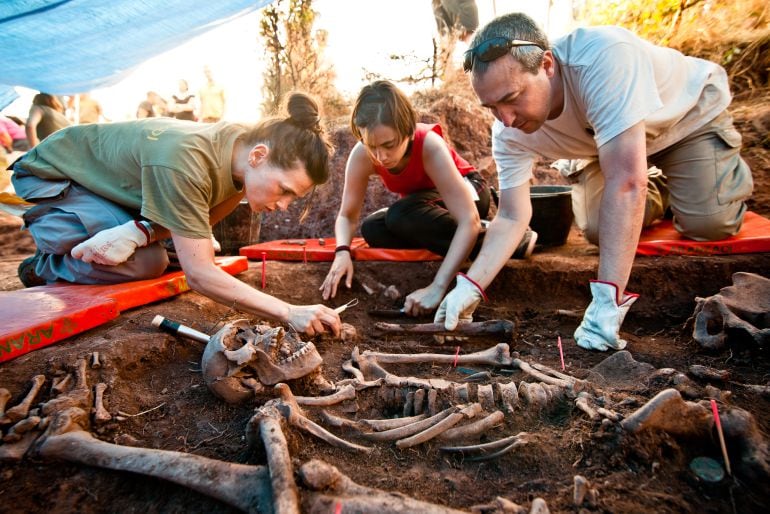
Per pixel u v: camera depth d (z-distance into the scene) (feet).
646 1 18.08
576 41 6.71
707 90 8.57
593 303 6.70
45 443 4.38
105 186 7.31
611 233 6.23
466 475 4.39
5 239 16.12
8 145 20.93
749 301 6.55
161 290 7.57
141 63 9.98
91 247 6.81
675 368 6.01
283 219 15.12
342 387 5.55
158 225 7.37
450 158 8.29
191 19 8.82
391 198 14.33
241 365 5.11
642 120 6.01
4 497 4.04
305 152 6.19
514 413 5.08
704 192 8.86
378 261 10.09
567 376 5.64
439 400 5.25
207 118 25.34
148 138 6.69
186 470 4.00
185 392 5.59
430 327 7.46
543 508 3.63
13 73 9.54
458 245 8.23
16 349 5.55
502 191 8.13
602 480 4.12
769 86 14.80
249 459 4.43
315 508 3.59
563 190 11.62
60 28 8.22
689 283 8.68
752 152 12.95
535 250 10.96
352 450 4.60
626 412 4.67
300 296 9.22
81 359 5.50
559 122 7.32
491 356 6.37
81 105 23.57
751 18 16.42
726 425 4.30
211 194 6.65
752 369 5.85
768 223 9.92
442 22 20.12
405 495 3.80
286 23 18.85
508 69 5.95
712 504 3.89
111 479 4.25
